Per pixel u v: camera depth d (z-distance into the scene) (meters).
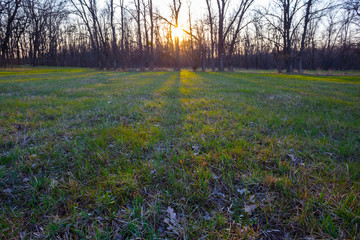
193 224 1.72
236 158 2.75
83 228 1.70
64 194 2.05
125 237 1.62
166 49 50.03
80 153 2.86
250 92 8.70
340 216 1.79
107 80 14.05
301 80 16.69
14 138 3.35
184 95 7.57
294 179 2.27
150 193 2.10
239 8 32.84
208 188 2.17
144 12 36.06
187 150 3.01
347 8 24.20
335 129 4.04
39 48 56.28
